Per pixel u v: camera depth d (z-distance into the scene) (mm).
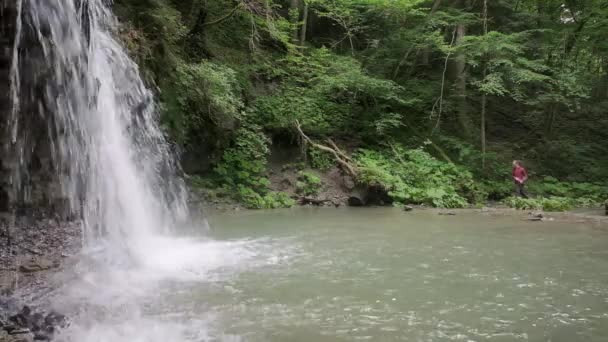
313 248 8859
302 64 20188
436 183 17406
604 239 9922
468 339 4625
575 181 20500
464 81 22125
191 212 11648
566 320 5156
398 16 20891
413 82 22000
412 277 6895
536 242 9602
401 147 19547
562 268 7457
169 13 12930
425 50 22141
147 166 10234
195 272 6988
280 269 7242
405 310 5473
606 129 24328
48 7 7039
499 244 9375
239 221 12133
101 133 8500
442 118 22141
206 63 14219
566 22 23031
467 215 13859
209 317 5152
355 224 11867
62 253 6688
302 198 15891
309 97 19484
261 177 16391
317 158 17672
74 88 7637
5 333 4402
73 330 4699
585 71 24312
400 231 10875
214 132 15414
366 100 20984
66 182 7340
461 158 19641
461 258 8125
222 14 17094
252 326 4914
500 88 20328
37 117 6895
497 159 20578
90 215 7781
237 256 8094
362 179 16125
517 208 16203
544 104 22359
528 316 5285
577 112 25359
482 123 20438
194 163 15109
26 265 6125
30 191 6805
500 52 19625
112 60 9383
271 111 18031
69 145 7473
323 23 24438
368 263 7707
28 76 6719
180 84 13297
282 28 19281
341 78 19094
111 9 11008
